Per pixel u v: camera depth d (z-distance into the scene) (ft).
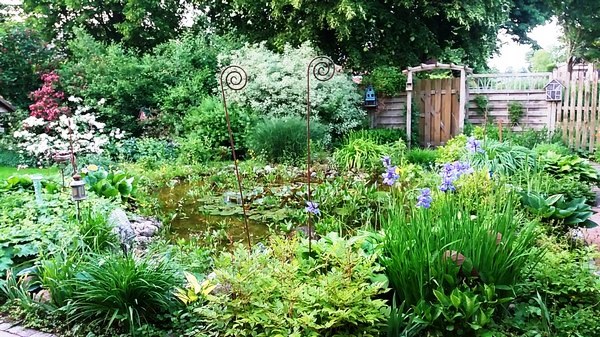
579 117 32.55
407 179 19.86
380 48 43.21
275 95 34.47
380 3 42.16
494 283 8.80
